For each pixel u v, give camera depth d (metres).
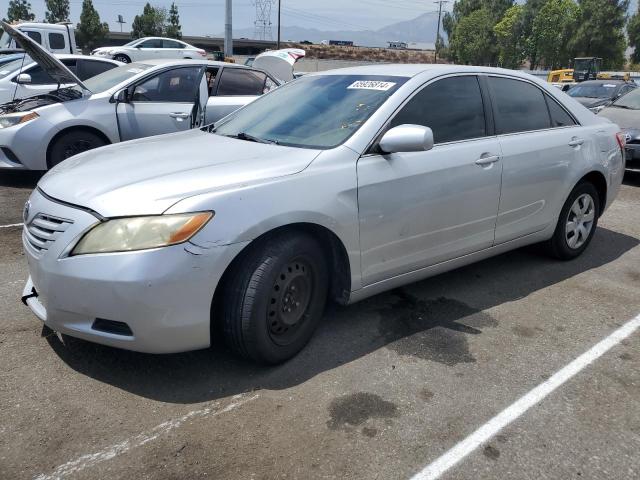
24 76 8.73
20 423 2.53
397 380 2.96
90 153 3.53
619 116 8.58
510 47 52.00
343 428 2.57
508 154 3.96
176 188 2.72
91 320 2.66
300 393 2.82
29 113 6.59
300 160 3.07
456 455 2.41
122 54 21.20
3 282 4.08
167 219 2.57
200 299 2.64
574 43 48.03
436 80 3.71
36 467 2.28
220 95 7.21
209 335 2.74
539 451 2.46
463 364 3.14
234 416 2.63
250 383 2.90
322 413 2.67
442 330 3.54
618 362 3.21
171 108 7.02
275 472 2.29
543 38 48.25
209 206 2.64
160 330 2.61
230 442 2.46
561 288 4.27
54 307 2.71
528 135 4.19
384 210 3.26
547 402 2.81
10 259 4.56
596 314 3.83
